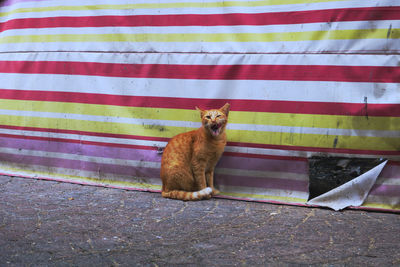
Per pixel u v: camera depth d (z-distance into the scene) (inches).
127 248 112.0
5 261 102.8
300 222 135.0
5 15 202.8
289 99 155.7
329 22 149.4
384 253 108.7
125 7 176.2
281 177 159.9
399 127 144.0
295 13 153.8
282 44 155.9
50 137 192.1
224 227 129.6
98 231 125.3
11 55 197.5
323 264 102.0
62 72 186.2
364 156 149.1
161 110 173.0
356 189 150.7
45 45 189.9
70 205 152.8
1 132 202.4
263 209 150.4
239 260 104.4
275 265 101.5
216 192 166.1
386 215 143.4
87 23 182.2
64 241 116.7
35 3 192.5
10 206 149.8
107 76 179.5
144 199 162.2
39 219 135.8
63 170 191.9
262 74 158.6
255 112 160.6
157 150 175.0
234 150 165.0
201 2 165.9
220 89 164.4
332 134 151.5
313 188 156.6
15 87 196.9
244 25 160.7
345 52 148.1
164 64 171.2
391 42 143.4
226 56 163.0
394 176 147.2
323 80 151.1
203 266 101.0
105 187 180.5
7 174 198.4
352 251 110.0
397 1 141.9
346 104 149.0
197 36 166.7
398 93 143.5
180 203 156.9
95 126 182.9
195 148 160.6
